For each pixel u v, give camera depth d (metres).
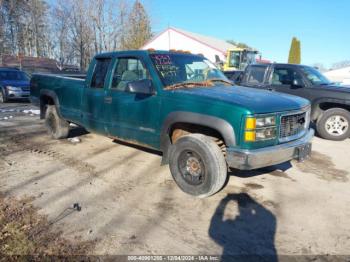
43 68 33.25
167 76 4.40
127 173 4.81
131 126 4.69
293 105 3.99
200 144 3.81
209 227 3.33
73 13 35.16
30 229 3.19
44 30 42.38
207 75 4.98
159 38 36.75
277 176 4.85
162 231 3.23
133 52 4.73
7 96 13.45
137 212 3.61
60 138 6.73
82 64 34.94
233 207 3.78
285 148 3.76
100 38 35.50
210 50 34.25
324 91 7.21
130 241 3.04
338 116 7.27
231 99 3.74
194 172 3.99
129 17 37.47
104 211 3.61
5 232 3.12
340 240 3.14
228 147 3.62
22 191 4.09
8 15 40.12
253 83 8.33
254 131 3.52
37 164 5.14
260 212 3.68
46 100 6.89
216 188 3.84
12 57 37.28
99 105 5.18
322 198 4.09
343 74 37.12
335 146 6.84
